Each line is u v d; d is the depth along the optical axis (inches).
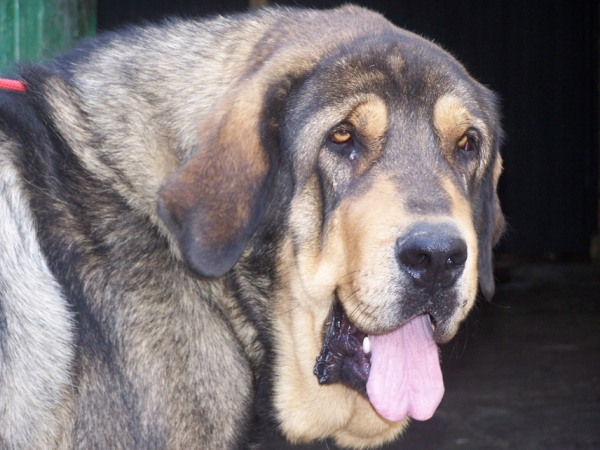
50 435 39.6
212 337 41.7
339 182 41.9
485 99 44.5
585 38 156.7
